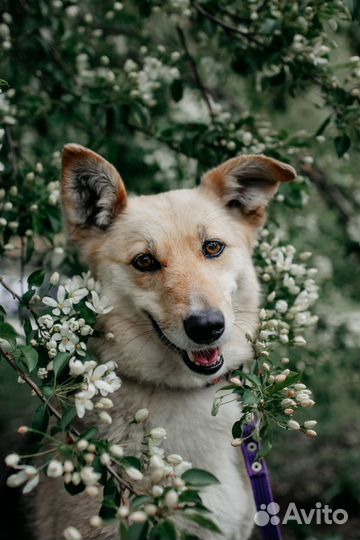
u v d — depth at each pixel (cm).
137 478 58
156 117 109
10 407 126
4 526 104
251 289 79
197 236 76
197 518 56
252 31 91
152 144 116
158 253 75
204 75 121
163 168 116
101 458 59
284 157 90
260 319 72
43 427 61
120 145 108
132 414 74
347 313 125
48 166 95
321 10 84
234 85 129
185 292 72
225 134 91
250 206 81
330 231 129
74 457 59
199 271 73
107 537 71
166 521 56
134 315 75
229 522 73
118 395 75
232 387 64
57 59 100
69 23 112
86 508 72
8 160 92
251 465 75
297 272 83
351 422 151
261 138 93
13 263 104
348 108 87
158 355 75
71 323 67
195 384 75
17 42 100
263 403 63
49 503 77
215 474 74
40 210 85
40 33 98
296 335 79
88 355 68
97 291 74
